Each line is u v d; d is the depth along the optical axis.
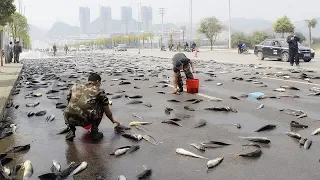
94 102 5.97
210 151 5.39
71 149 5.59
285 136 6.12
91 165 4.90
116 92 11.45
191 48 54.44
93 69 21.98
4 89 11.48
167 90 11.85
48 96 10.73
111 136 6.28
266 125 6.55
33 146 5.76
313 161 4.89
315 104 8.91
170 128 6.77
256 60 27.50
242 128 6.69
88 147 5.68
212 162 4.78
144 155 5.28
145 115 7.95
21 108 8.98
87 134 6.42
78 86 6.07
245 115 7.80
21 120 7.62
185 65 11.28
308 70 17.81
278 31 50.94
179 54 11.17
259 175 4.45
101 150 5.53
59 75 17.81
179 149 5.34
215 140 5.93
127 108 8.78
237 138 6.04
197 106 8.90
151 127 6.87
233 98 9.90
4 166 4.79
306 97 9.98
